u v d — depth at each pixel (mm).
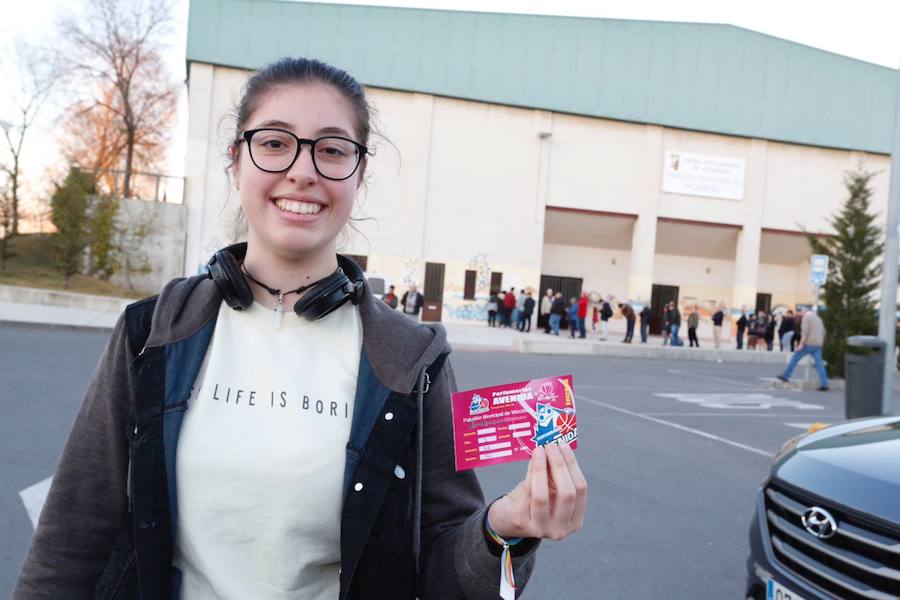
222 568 1253
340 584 1262
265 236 1403
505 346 18797
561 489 1130
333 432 1309
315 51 26484
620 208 29250
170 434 1279
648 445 7629
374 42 26953
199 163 25438
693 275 32812
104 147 30359
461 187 27859
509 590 1199
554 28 28297
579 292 31891
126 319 1375
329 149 1431
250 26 25781
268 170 1399
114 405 1338
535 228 28375
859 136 31047
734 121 29938
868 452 3035
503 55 27969
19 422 6133
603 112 28844
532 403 1234
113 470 1338
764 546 3066
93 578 1347
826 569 2701
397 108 27312
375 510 1264
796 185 30875
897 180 9547
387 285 23141
